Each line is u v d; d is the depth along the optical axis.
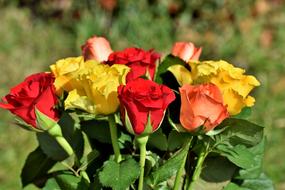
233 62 2.91
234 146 1.04
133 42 2.98
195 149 1.04
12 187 2.15
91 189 1.03
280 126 2.52
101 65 0.99
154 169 1.03
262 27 3.05
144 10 3.11
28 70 2.80
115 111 0.99
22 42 3.05
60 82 1.01
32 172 1.15
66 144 1.04
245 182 1.09
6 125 2.42
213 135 1.02
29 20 3.27
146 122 0.97
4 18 3.23
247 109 1.08
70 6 3.21
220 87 1.00
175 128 1.01
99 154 1.06
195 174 1.04
